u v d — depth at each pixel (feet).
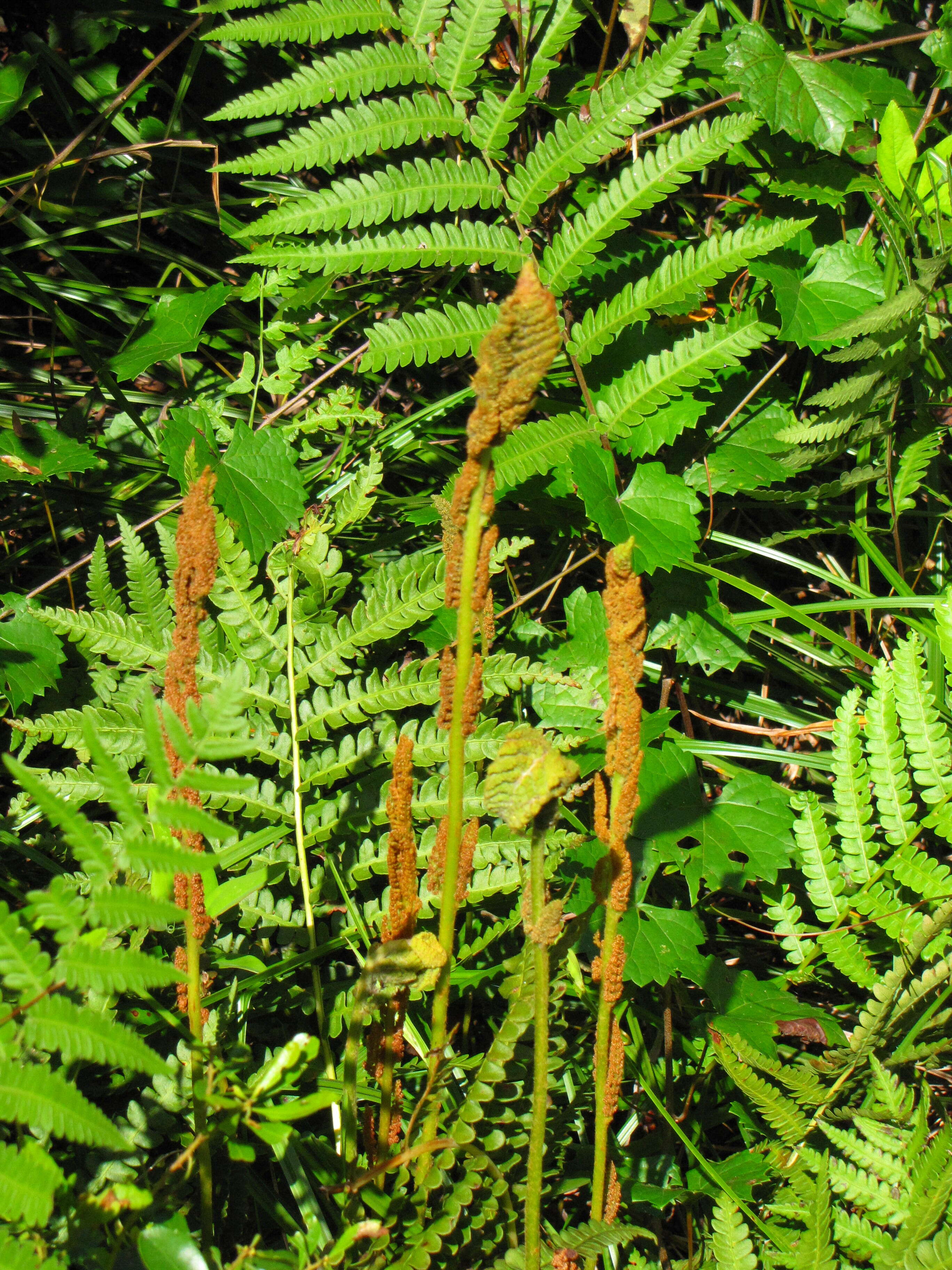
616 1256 4.89
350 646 5.40
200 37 6.84
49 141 7.86
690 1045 5.86
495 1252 4.36
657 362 6.56
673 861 6.05
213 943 5.31
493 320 6.53
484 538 3.61
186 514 3.33
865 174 7.22
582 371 6.92
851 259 7.16
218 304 7.23
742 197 7.48
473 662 3.87
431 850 5.18
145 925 4.31
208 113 8.34
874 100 7.43
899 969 4.98
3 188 8.01
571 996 5.68
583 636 6.67
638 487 6.73
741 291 7.37
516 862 5.18
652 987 6.07
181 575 3.34
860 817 5.34
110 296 7.82
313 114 8.10
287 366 7.21
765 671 7.29
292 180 8.10
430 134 6.77
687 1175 5.16
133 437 7.48
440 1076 3.94
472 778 5.25
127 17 7.80
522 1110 4.76
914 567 7.52
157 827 3.07
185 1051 4.57
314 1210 4.43
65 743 5.40
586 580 7.57
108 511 7.25
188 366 7.88
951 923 4.96
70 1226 3.39
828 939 5.39
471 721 3.94
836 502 7.61
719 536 7.16
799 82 7.01
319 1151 4.59
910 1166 4.45
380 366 6.31
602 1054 3.75
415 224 7.46
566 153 6.59
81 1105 3.01
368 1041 4.38
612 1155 5.08
